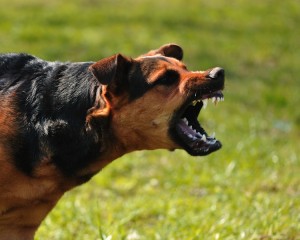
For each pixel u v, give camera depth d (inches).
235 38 1627.7
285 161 820.6
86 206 652.7
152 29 1583.4
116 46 1391.5
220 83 437.4
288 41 1656.0
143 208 645.3
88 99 445.1
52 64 474.6
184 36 1558.8
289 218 583.5
